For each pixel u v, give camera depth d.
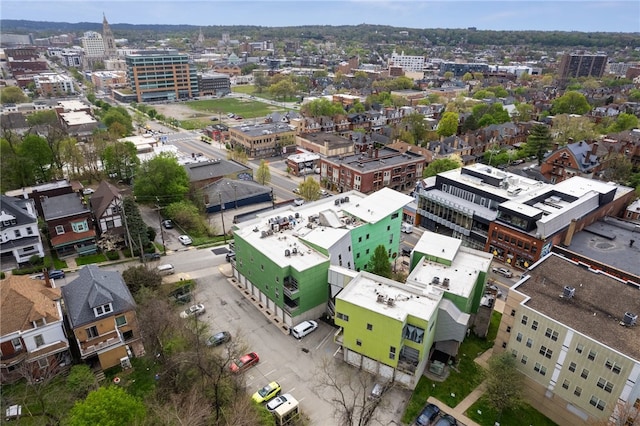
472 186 95.38
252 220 77.62
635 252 79.56
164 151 135.25
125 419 40.88
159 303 59.88
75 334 51.91
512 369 51.00
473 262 67.12
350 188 122.75
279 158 161.38
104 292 53.56
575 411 49.12
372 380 56.47
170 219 101.62
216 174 121.31
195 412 44.19
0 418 45.91
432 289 59.31
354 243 75.06
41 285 56.66
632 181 122.12
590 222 91.38
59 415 46.03
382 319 53.12
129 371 54.84
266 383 55.59
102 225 86.88
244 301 72.69
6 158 106.12
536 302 51.78
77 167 122.56
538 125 151.12
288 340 63.72
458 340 57.97
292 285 65.44
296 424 49.50
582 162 126.75
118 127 164.00
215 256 86.75
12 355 49.94
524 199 89.56
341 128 187.62
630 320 47.69
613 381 44.50
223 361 55.97
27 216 77.81
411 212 105.75
